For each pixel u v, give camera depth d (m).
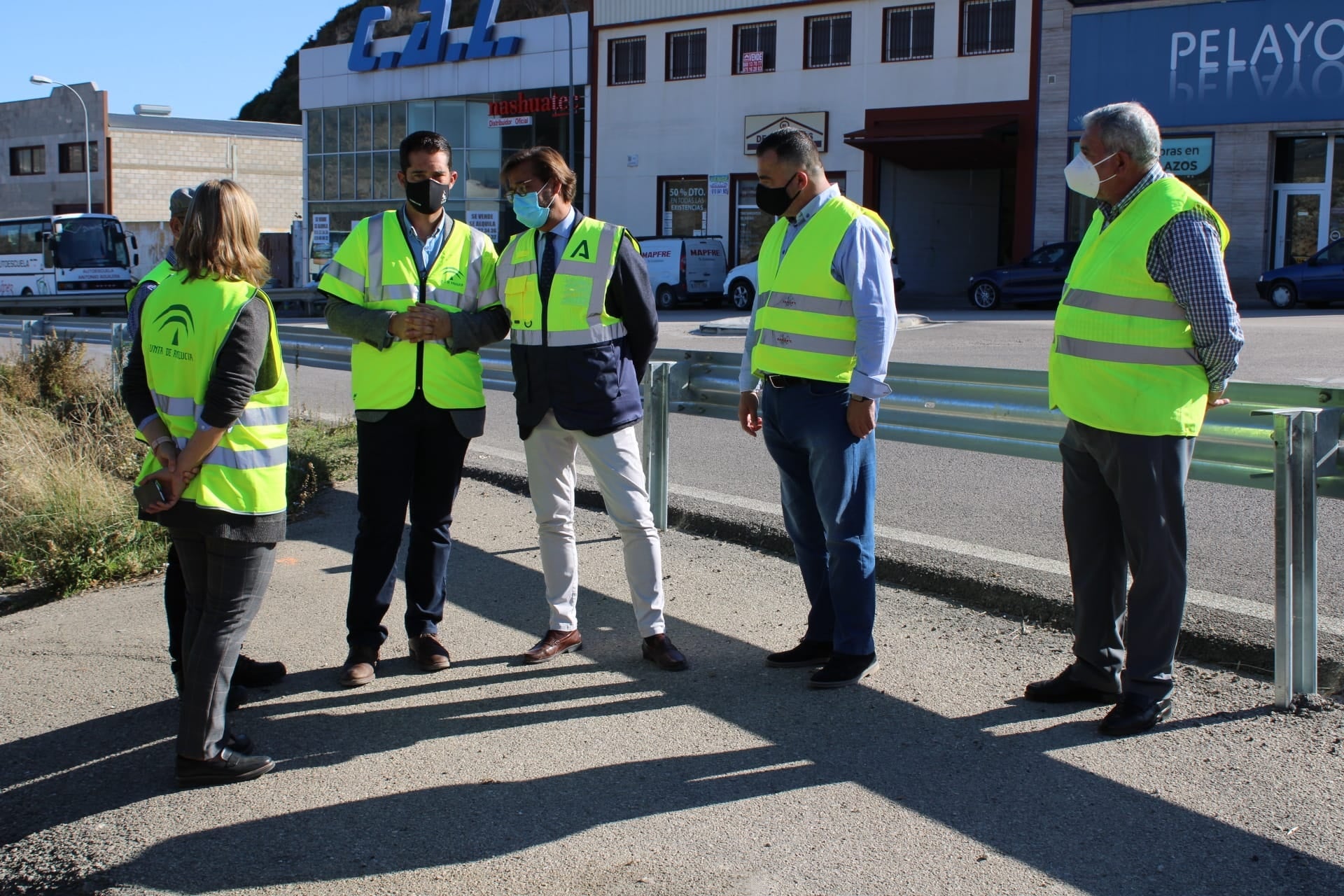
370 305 4.45
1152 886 2.92
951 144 28.84
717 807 3.39
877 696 4.15
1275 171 25.84
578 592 5.30
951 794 3.42
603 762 3.71
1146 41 26.50
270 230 57.12
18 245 39.03
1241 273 26.14
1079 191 3.82
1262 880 2.93
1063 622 4.77
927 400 5.58
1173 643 3.79
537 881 3.04
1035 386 5.11
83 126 52.97
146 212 53.84
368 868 3.13
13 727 4.12
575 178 4.48
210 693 3.59
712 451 8.98
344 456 8.10
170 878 3.11
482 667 4.56
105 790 3.63
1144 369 3.66
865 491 4.25
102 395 10.54
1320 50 24.73
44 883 3.16
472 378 4.56
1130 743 3.70
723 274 30.33
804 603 5.23
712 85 32.78
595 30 34.72
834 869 3.04
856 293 4.06
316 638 4.92
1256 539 5.89
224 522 3.49
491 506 7.10
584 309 4.40
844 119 30.80
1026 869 3.02
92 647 4.91
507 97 37.19
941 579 5.23
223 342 3.42
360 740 3.93
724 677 4.40
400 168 4.46
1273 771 3.47
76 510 6.40
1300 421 3.76
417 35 38.97
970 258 34.31
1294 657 3.91
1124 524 3.79
